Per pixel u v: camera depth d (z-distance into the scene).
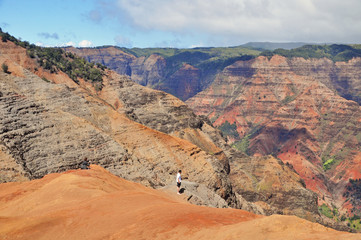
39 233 17.94
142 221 17.80
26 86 103.75
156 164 93.75
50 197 27.73
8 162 56.97
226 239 13.64
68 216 20.33
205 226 15.99
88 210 21.33
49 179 39.25
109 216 19.59
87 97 133.62
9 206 28.91
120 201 23.08
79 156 72.19
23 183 42.53
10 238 17.42
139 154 95.44
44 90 105.44
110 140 81.56
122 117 108.19
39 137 72.50
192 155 103.19
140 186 42.34
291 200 159.88
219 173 101.62
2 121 69.50
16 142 66.81
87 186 29.52
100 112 109.00
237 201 103.50
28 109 78.56
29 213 25.03
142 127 105.62
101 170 42.56
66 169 67.69
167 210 19.27
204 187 56.66
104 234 17.05
